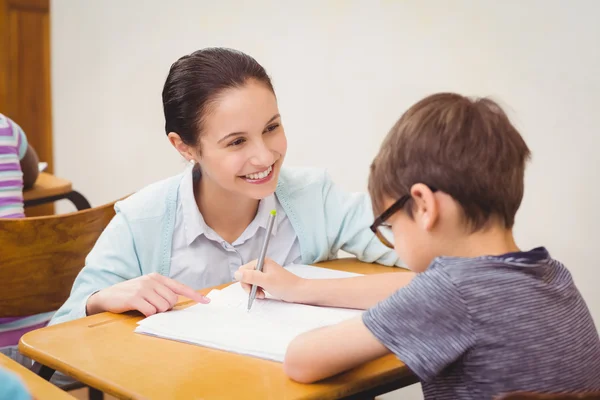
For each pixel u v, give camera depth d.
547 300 0.88
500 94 2.00
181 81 1.41
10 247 1.61
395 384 1.06
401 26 2.20
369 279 1.27
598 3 1.77
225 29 2.78
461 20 2.05
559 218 1.94
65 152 3.90
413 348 0.87
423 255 0.95
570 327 0.88
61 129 3.90
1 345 1.73
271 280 1.27
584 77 1.82
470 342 0.85
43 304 1.69
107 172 3.60
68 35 3.71
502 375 0.84
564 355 0.86
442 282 0.87
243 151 1.38
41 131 3.96
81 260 1.72
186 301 1.29
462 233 0.93
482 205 0.91
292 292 1.27
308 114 2.54
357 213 1.64
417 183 0.93
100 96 3.56
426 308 0.87
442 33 2.10
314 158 2.55
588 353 0.90
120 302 1.25
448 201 0.92
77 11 3.62
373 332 0.90
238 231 1.57
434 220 0.92
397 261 1.57
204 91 1.38
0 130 2.23
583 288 1.92
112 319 1.23
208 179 1.51
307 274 1.46
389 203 0.97
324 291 1.26
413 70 2.19
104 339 1.13
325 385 0.95
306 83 2.52
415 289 0.89
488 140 0.92
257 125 1.37
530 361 0.85
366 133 2.36
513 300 0.86
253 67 1.41
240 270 1.30
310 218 1.63
